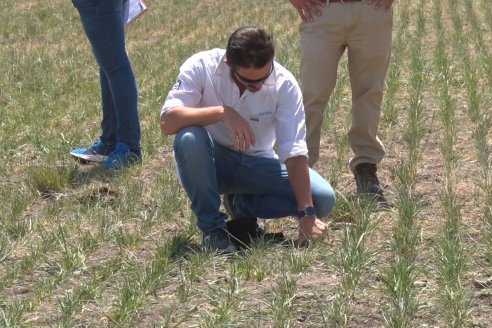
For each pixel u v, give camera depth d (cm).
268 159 547
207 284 497
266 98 534
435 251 514
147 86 944
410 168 636
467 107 807
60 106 862
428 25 1413
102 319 470
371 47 598
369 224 554
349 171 664
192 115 523
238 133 518
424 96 855
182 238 546
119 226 567
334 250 525
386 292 478
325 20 594
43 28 1614
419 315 464
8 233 564
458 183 621
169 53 1220
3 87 965
